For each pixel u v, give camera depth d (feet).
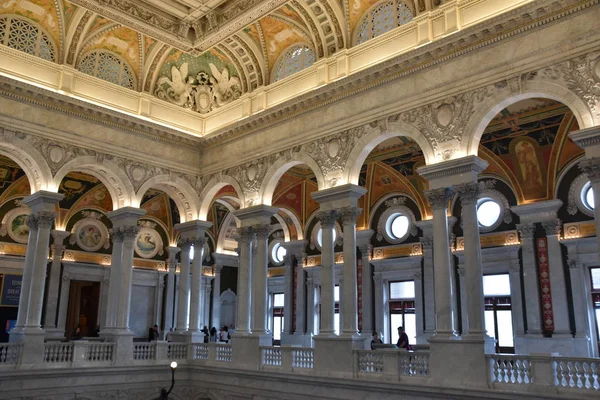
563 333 67.26
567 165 69.72
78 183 91.50
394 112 59.93
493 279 75.82
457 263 77.51
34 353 63.41
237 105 80.18
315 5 68.13
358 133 63.05
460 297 76.33
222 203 104.63
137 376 70.64
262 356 67.67
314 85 69.67
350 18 67.56
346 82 63.16
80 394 65.36
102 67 76.48
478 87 53.67
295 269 100.17
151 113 79.36
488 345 50.29
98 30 74.38
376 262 86.94
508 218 74.23
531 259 71.05
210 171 81.61
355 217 62.90
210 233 111.24
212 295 109.29
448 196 55.11
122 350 70.64
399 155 80.28
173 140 80.38
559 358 45.03
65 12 71.26
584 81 47.03
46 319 88.28
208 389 71.82
